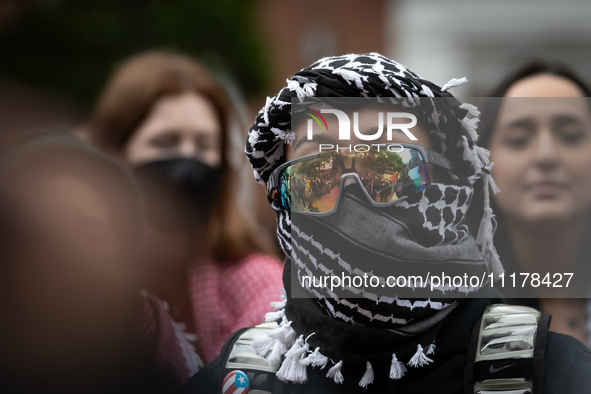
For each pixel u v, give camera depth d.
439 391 1.10
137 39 8.40
